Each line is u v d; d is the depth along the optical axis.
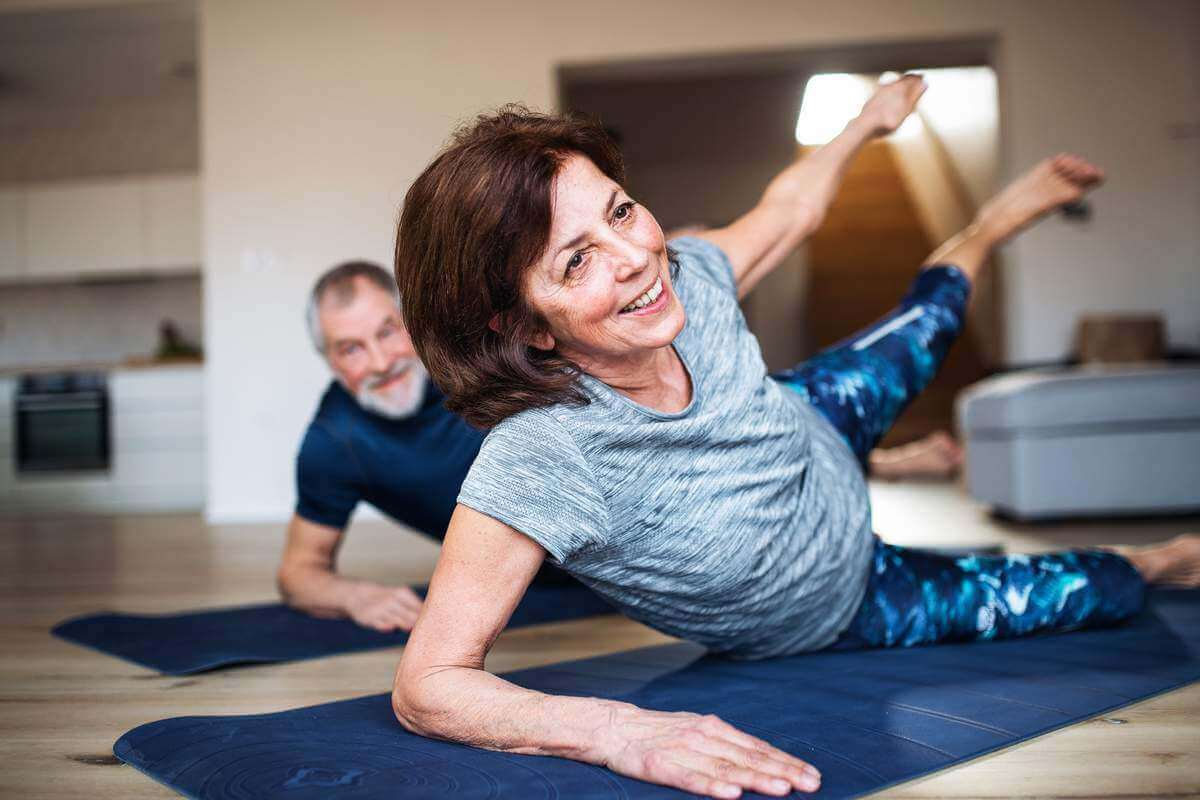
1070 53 5.37
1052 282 5.36
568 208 1.07
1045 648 1.65
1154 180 5.34
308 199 5.66
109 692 1.64
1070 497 3.93
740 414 1.30
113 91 7.06
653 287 1.11
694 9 5.53
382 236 5.64
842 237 8.82
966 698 1.36
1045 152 5.38
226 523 5.25
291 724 1.35
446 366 1.16
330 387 2.13
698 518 1.29
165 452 6.54
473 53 5.63
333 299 1.94
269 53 5.68
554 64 5.61
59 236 7.05
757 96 7.91
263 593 2.74
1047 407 3.93
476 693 1.15
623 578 1.35
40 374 6.57
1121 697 1.35
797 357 8.73
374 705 1.45
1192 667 1.51
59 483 6.56
